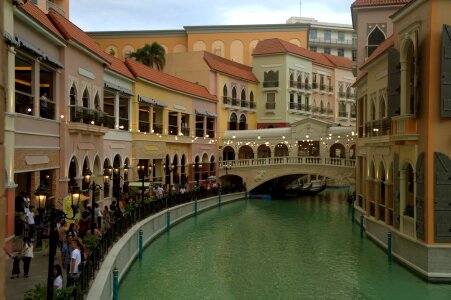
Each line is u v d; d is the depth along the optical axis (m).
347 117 67.12
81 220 17.70
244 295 16.61
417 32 17.59
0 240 4.05
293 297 16.36
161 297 16.33
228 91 51.97
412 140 17.73
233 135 50.34
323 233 28.62
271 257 22.25
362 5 29.75
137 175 34.19
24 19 17.91
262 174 47.91
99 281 13.12
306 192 55.00
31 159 18.70
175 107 41.09
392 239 20.69
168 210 29.25
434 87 16.75
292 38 62.75
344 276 18.69
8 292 12.24
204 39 63.47
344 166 43.59
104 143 28.67
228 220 33.91
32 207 17.70
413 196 19.41
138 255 22.06
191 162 44.09
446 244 16.77
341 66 65.44
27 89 23.81
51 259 9.54
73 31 23.94
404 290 16.50
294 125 48.00
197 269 20.11
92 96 26.30
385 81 22.55
